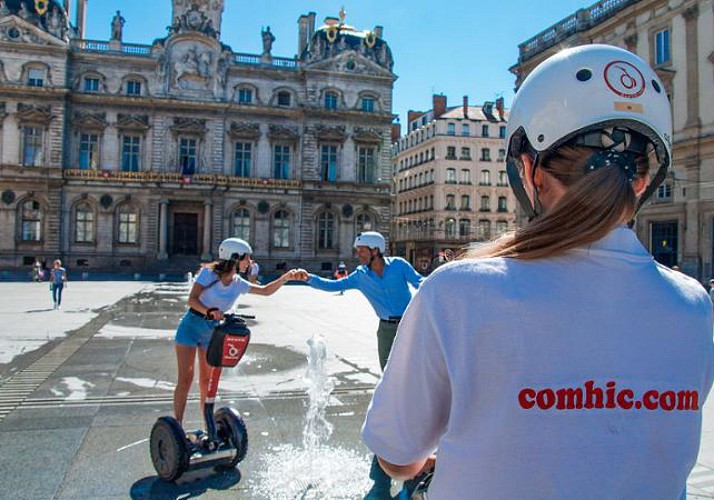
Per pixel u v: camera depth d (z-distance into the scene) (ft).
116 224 181.98
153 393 31.35
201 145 187.83
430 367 4.99
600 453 4.56
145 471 19.98
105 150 182.39
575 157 5.41
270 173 193.57
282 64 196.03
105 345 47.91
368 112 197.67
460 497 4.76
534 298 4.74
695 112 101.19
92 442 22.99
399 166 319.47
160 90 184.75
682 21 103.65
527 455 4.57
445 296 4.95
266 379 35.19
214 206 186.19
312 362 29.84
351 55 197.98
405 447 5.19
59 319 66.39
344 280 24.54
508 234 5.60
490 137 270.87
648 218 110.32
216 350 18.65
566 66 5.67
